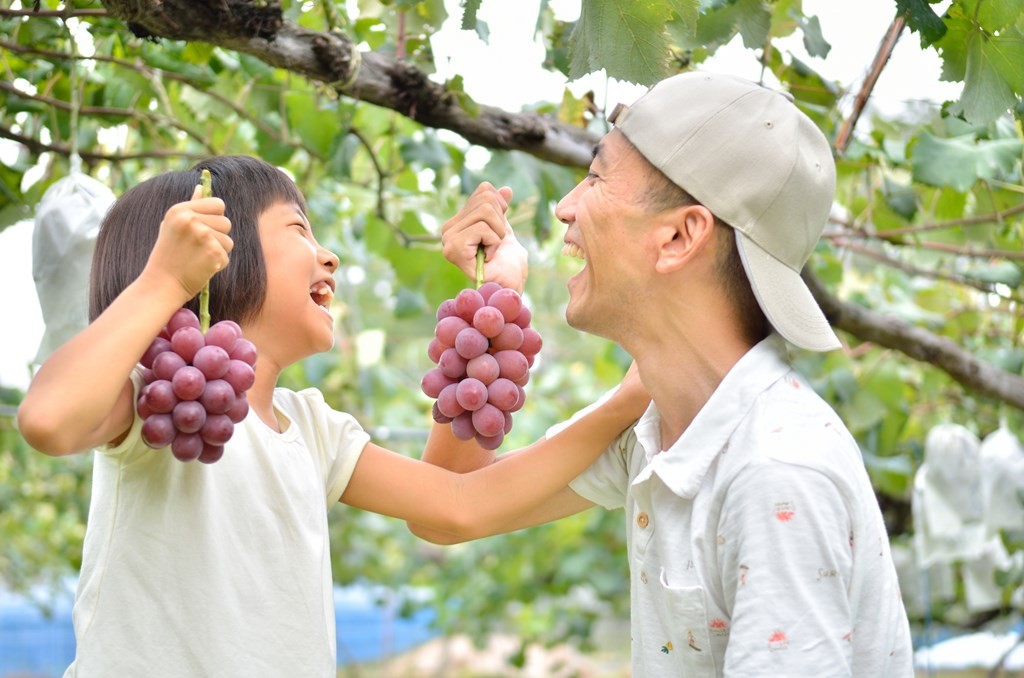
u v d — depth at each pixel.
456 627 7.27
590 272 1.43
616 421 1.62
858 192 2.87
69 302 1.83
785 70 2.18
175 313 1.24
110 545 1.35
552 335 5.29
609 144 1.43
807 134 1.40
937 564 4.03
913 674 1.33
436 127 2.04
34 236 1.87
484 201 1.59
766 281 1.36
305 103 2.58
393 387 4.27
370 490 1.62
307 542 1.45
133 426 1.30
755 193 1.35
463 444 1.68
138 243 1.44
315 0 1.92
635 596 1.43
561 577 5.96
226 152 2.86
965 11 1.52
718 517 1.31
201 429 1.19
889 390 3.34
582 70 1.45
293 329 1.48
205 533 1.36
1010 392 2.85
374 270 4.63
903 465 3.51
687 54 2.00
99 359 1.15
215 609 1.35
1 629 8.62
